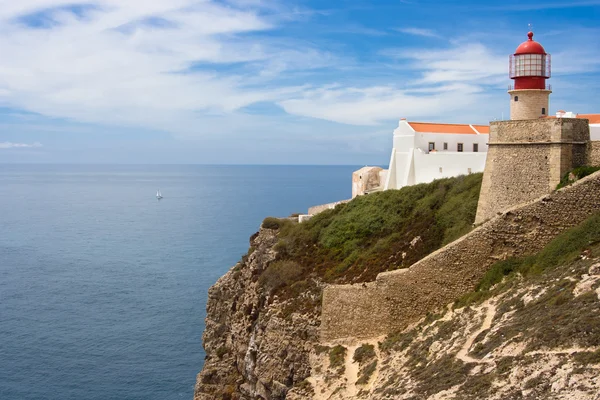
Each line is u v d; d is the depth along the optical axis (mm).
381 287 39438
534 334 26141
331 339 41844
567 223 35812
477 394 24594
